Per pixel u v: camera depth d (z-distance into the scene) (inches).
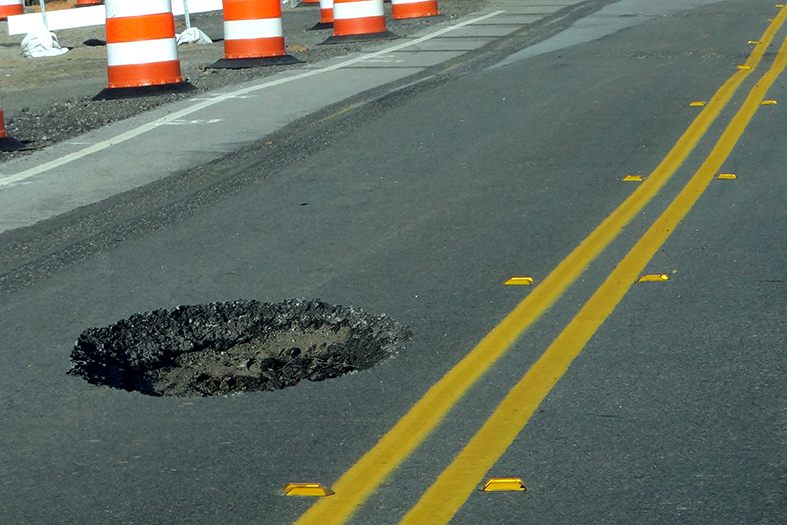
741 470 191.8
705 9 1022.4
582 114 551.8
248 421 222.5
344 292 303.1
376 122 548.1
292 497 189.3
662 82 639.1
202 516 184.2
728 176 414.9
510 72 698.8
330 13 1103.0
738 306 276.5
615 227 355.9
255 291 307.0
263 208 397.7
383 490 190.4
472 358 250.8
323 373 256.2
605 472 193.3
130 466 203.9
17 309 299.9
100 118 597.3
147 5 655.8
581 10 1074.7
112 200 416.5
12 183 452.8
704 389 226.7
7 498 193.6
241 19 784.3
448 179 431.8
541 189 410.6
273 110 591.5
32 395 240.8
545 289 298.0
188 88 670.5
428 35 948.0
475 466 197.8
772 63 697.0
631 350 250.7
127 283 318.7
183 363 272.5
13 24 1246.3
